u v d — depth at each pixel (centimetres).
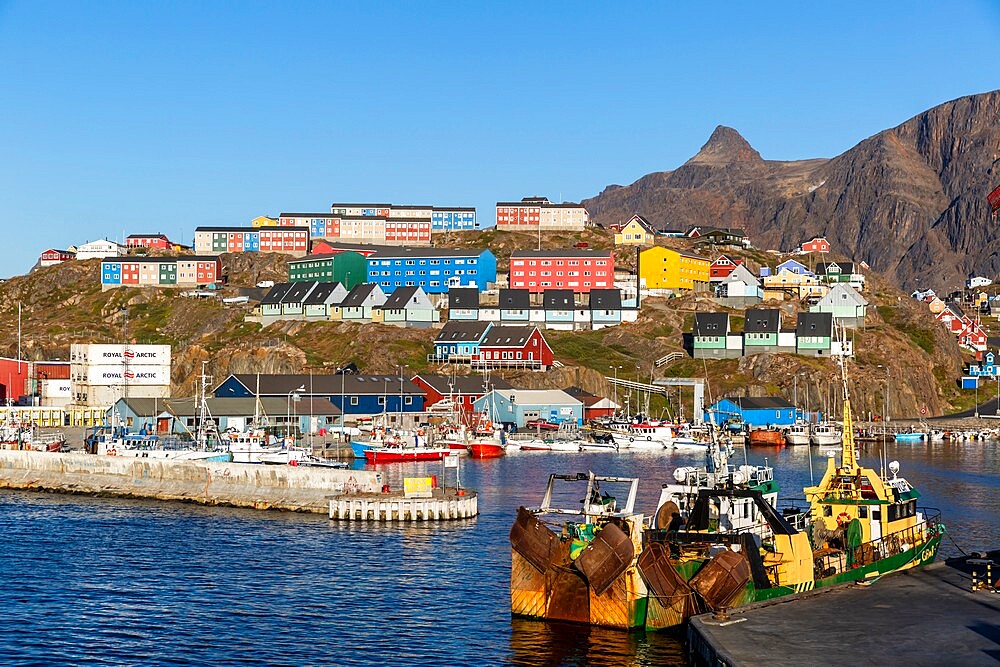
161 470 11575
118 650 5525
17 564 7656
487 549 8125
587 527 5734
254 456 13088
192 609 6334
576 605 5641
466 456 16325
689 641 4991
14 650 5522
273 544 8394
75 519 9838
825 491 6494
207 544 8425
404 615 6131
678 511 6100
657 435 18412
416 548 8181
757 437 19100
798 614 4975
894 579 5747
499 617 6012
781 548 5503
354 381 19775
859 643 4472
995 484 12438
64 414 19712
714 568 5181
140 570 7431
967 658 4247
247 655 5419
